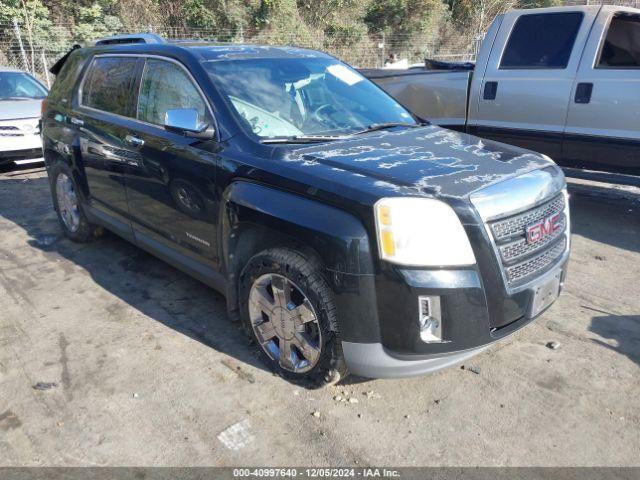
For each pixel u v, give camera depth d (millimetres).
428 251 2518
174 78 3781
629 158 5312
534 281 2824
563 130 5656
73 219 5238
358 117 3865
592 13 5496
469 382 3150
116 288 4340
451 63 7395
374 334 2650
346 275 2598
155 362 3332
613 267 4727
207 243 3475
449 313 2557
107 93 4512
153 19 19516
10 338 3615
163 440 2697
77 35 17438
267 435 2730
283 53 4145
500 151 3297
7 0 16000
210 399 2992
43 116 5387
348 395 3031
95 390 3068
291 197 2846
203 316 3887
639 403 2965
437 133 3703
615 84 5219
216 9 20438
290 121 3533
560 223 3088
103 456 2598
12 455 2605
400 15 27203
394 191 2594
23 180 7797
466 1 30594
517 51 5957
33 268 4742
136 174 3979
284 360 3105
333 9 24469
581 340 3574
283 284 2947
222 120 3373
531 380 3164
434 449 2645
